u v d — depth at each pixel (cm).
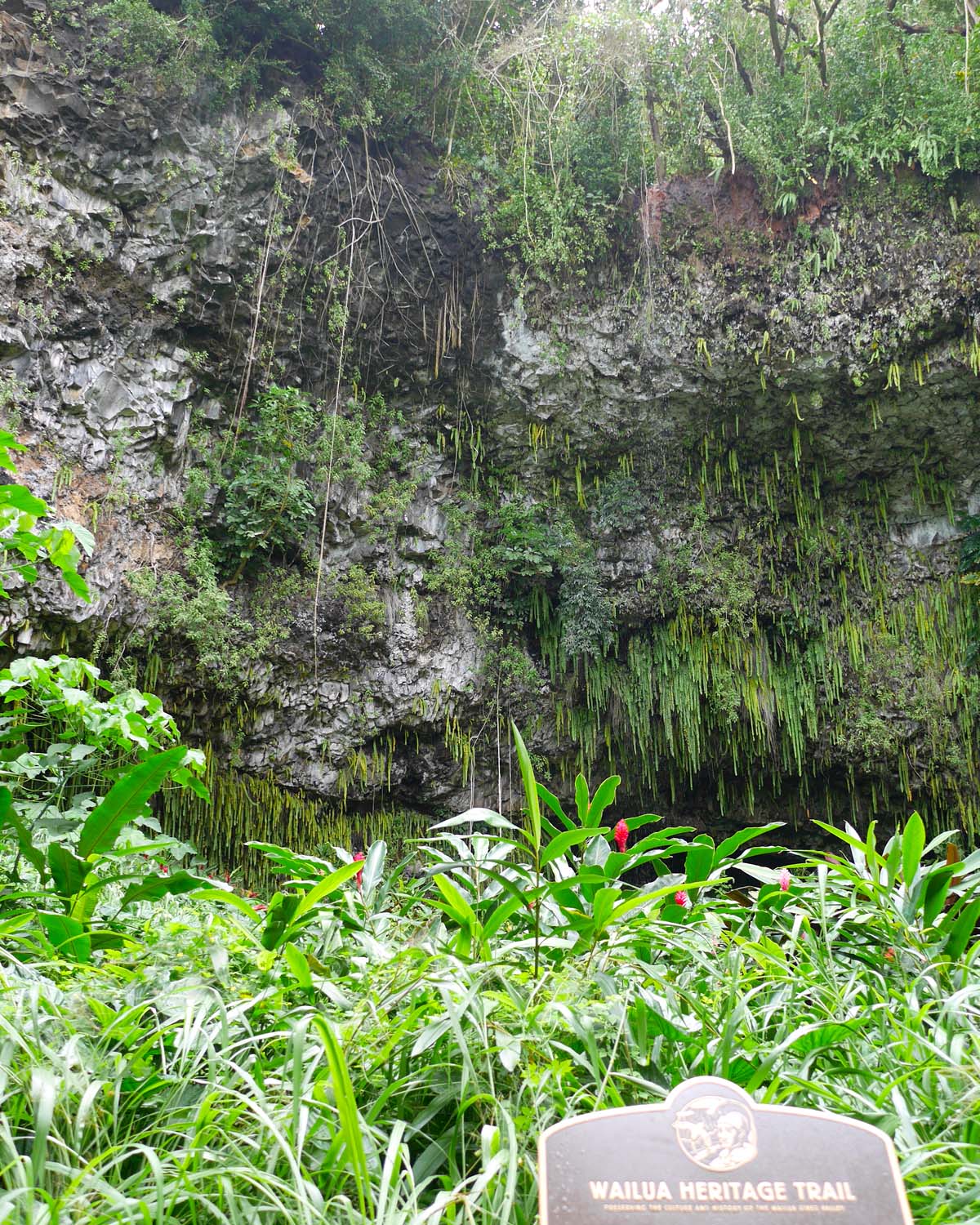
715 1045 173
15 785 387
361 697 700
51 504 549
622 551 785
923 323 697
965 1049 166
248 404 663
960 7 682
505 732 761
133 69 600
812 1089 146
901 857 235
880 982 203
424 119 722
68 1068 141
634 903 188
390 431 738
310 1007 173
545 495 788
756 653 793
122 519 586
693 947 206
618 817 825
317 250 671
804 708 789
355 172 687
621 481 782
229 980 184
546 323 729
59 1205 116
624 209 727
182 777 298
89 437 577
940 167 685
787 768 795
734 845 256
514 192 713
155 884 224
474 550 763
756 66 738
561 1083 150
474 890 228
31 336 558
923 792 787
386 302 710
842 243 707
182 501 622
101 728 323
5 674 314
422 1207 140
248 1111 144
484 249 725
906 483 802
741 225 718
